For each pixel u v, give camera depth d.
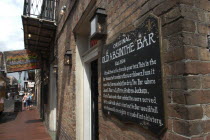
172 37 1.36
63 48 5.09
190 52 1.27
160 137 1.45
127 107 1.89
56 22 6.09
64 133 4.73
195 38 1.31
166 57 1.41
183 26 1.28
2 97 13.75
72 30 4.12
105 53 2.45
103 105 2.48
